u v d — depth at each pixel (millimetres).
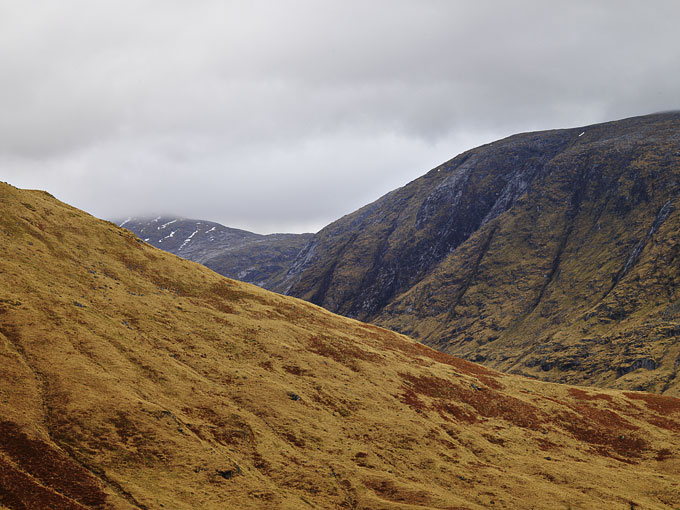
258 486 52906
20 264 76125
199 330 84375
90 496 43812
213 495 49281
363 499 57938
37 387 54156
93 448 49594
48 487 42969
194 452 53500
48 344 61062
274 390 74062
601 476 74188
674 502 68125
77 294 76812
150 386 62688
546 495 65375
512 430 87188
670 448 86250
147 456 51000
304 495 55344
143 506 44875
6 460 43469
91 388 56625
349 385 84375
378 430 74062
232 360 79312
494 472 70375
